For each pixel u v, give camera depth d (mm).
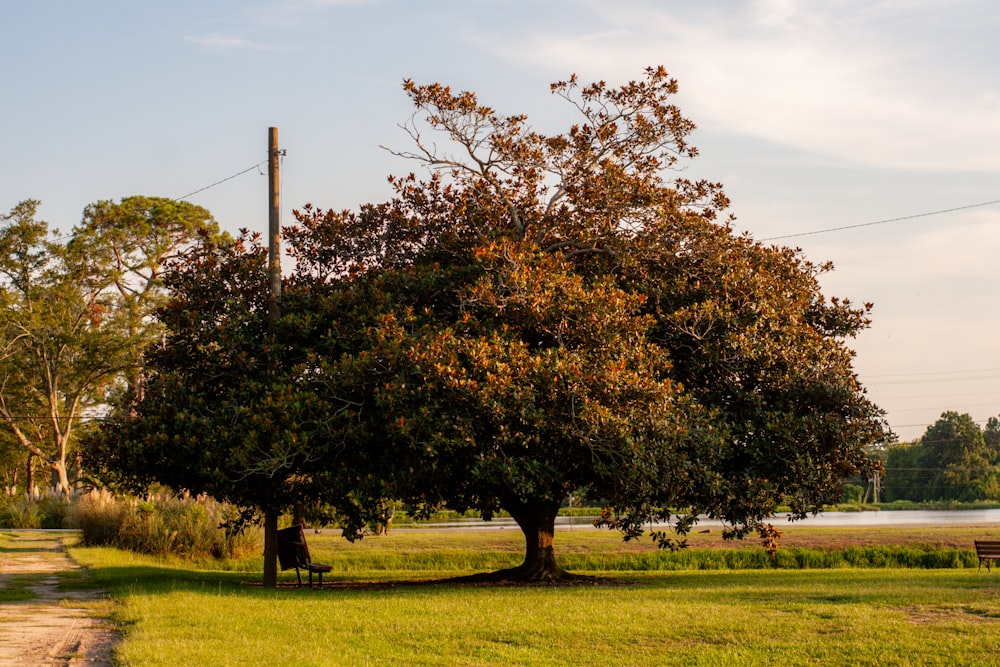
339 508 19938
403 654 10773
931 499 109875
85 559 24094
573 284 19203
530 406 17406
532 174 22141
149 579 19391
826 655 10500
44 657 10531
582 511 62188
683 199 22484
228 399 19719
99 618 13594
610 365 17844
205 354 21234
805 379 20656
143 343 58062
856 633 11438
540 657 10664
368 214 23359
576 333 18953
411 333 19297
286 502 19984
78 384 59812
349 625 12539
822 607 13312
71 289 60031
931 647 10625
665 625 12258
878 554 29953
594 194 21797
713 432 19188
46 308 59406
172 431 19344
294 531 20141
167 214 61625
